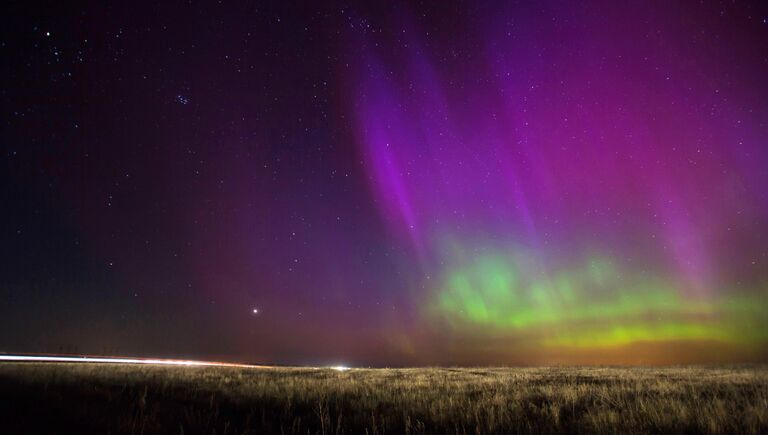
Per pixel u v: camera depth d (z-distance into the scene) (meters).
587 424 6.89
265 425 7.01
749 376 16.67
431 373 20.48
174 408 8.30
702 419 6.79
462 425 6.88
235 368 23.80
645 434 6.27
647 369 23.70
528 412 8.15
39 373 12.97
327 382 13.93
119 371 16.30
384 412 8.21
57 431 6.10
